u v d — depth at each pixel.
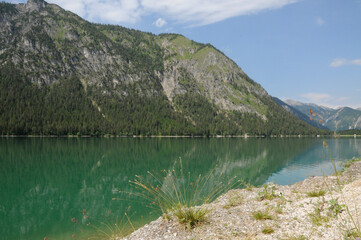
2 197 29.00
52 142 139.50
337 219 8.40
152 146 122.50
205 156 76.19
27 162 58.41
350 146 116.75
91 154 78.25
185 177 32.84
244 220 9.70
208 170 46.28
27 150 88.19
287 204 11.65
